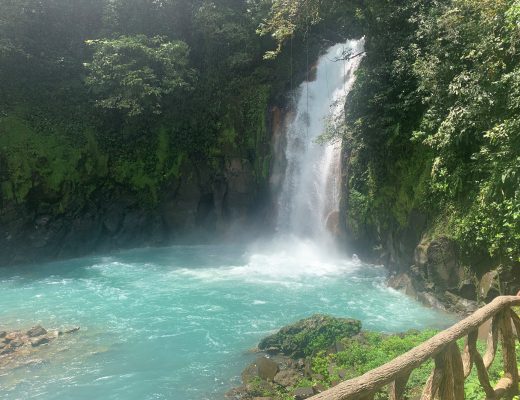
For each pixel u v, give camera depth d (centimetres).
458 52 1146
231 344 1039
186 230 2242
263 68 2283
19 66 1983
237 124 2220
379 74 1413
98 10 2252
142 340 1067
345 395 278
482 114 1031
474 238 1066
